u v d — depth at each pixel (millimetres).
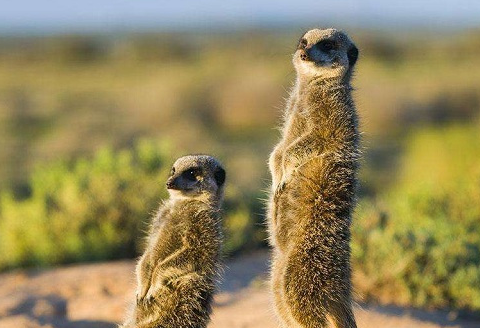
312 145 7277
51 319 10812
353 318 7500
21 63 99250
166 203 7367
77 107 59406
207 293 7199
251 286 11711
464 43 90438
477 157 19250
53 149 38594
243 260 13805
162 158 15664
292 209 7309
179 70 77312
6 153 38406
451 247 11414
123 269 12641
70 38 104750
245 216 14648
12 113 54625
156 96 50531
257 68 60750
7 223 14844
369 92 50344
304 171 7277
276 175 7414
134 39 111062
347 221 7355
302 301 7324
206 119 49000
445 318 10430
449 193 14391
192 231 7117
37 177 16000
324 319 7367
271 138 45375
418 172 21906
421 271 11297
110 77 82938
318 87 7410
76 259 14344
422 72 70375
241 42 91125
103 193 14727
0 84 80875
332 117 7309
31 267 14547
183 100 49188
